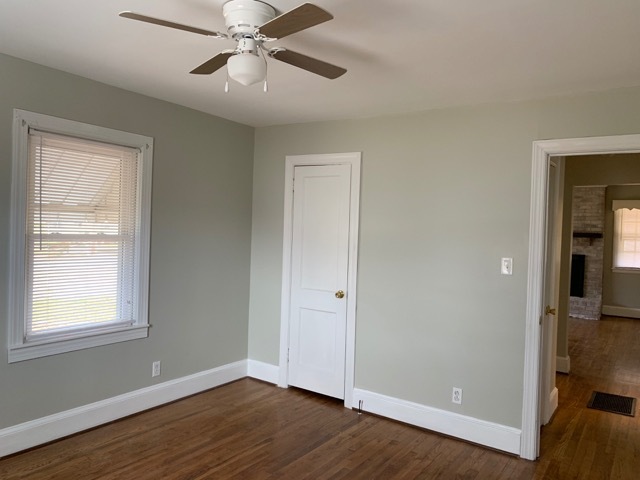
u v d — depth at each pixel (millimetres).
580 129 3105
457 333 3543
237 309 4602
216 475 2879
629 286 8758
